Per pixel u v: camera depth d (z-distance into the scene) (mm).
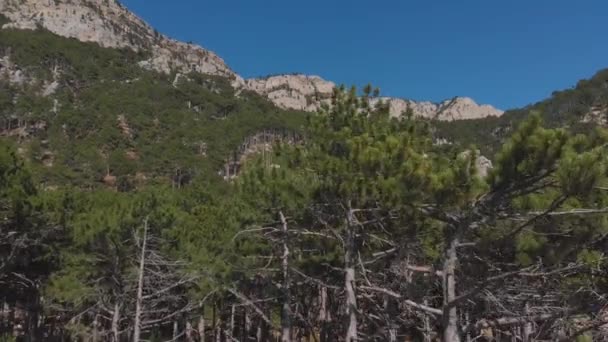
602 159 6430
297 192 12117
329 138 11219
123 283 16953
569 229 8109
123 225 16453
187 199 26484
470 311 10047
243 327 24562
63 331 22984
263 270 14297
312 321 18531
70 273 17188
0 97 104312
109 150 91000
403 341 14898
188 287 18219
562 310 8195
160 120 109625
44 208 18734
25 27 174000
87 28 186500
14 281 20062
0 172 17922
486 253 8914
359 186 10117
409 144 9039
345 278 11812
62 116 98500
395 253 11164
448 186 7508
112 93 122125
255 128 111250
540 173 7004
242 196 13602
